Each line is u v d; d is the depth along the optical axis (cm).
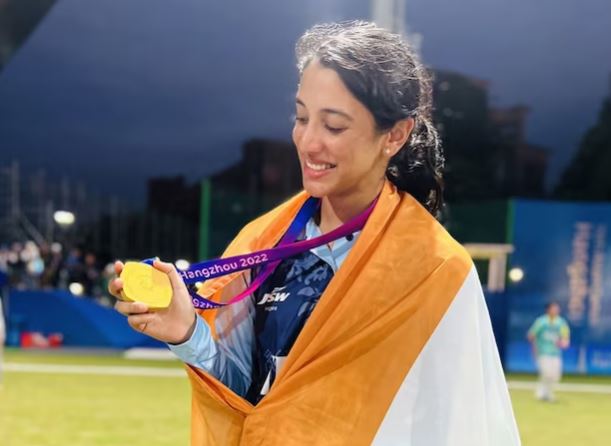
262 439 110
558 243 1289
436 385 109
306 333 111
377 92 110
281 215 136
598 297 1291
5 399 831
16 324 1384
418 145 130
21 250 1834
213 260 121
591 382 1213
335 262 122
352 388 109
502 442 116
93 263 1903
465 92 2330
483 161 2341
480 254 1303
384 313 110
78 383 975
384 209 117
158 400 855
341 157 112
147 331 112
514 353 1287
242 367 128
